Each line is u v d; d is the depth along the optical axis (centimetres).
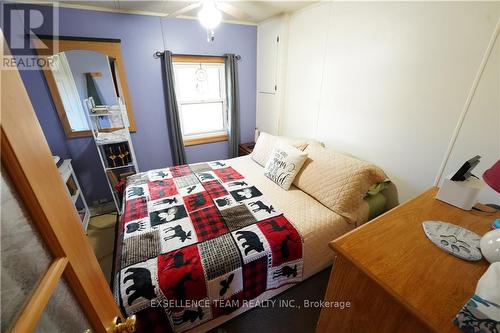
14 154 37
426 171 165
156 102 289
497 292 58
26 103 41
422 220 104
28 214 40
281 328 144
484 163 133
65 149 251
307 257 155
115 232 244
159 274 118
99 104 253
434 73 149
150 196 194
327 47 226
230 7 184
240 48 316
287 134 309
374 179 176
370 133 200
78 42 229
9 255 36
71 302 50
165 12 254
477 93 131
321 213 170
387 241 90
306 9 241
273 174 218
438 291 70
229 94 322
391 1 165
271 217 164
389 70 175
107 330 60
